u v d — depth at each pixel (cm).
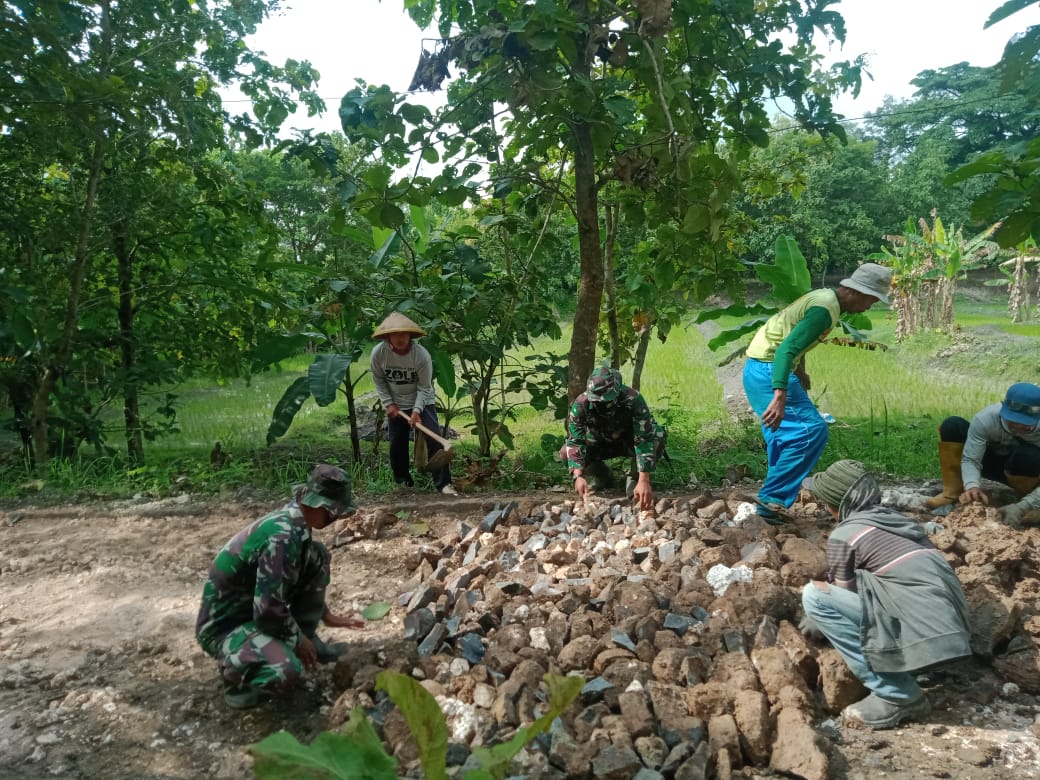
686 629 388
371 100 605
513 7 632
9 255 797
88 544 572
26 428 850
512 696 331
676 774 290
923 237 2036
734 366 1580
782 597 401
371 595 477
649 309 898
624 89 614
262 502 665
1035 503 507
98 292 906
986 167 286
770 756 316
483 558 507
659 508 568
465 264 765
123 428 881
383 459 891
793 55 698
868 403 1102
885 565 344
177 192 877
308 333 779
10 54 586
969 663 386
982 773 309
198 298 960
